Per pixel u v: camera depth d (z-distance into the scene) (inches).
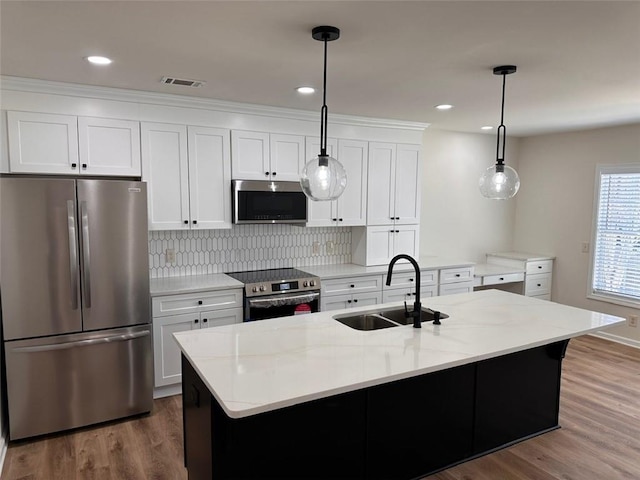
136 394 129.6
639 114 164.4
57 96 124.0
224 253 166.6
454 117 172.9
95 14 75.8
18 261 111.7
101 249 121.0
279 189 158.6
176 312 137.7
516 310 118.1
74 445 115.5
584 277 209.9
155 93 133.7
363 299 172.6
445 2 70.9
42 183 112.2
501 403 113.4
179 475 103.2
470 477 102.4
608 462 108.9
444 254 219.1
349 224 177.3
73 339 119.6
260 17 77.2
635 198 189.2
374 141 179.9
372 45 91.0
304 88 127.6
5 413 116.0
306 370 76.7
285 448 83.6
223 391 68.4
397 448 97.3
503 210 235.8
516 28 81.8
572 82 119.3
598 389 150.8
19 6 72.0
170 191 142.6
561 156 216.5
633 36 85.3
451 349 87.4
